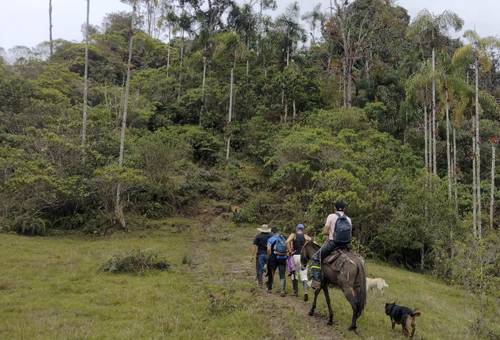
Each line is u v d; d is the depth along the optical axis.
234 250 19.64
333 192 21.84
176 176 30.39
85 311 9.51
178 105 42.66
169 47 52.91
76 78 43.75
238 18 47.06
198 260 17.11
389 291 14.93
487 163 38.97
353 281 8.56
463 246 16.72
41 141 24.84
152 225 24.78
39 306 9.81
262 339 8.23
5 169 23.19
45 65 46.22
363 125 35.03
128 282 12.47
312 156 27.12
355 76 49.19
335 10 47.06
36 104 31.67
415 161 32.59
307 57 50.72
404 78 44.19
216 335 8.23
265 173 33.16
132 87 43.84
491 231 24.39
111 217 23.80
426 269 22.97
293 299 11.48
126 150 28.19
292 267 11.93
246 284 12.89
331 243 9.23
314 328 9.02
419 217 22.64
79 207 24.81
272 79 43.78
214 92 42.53
